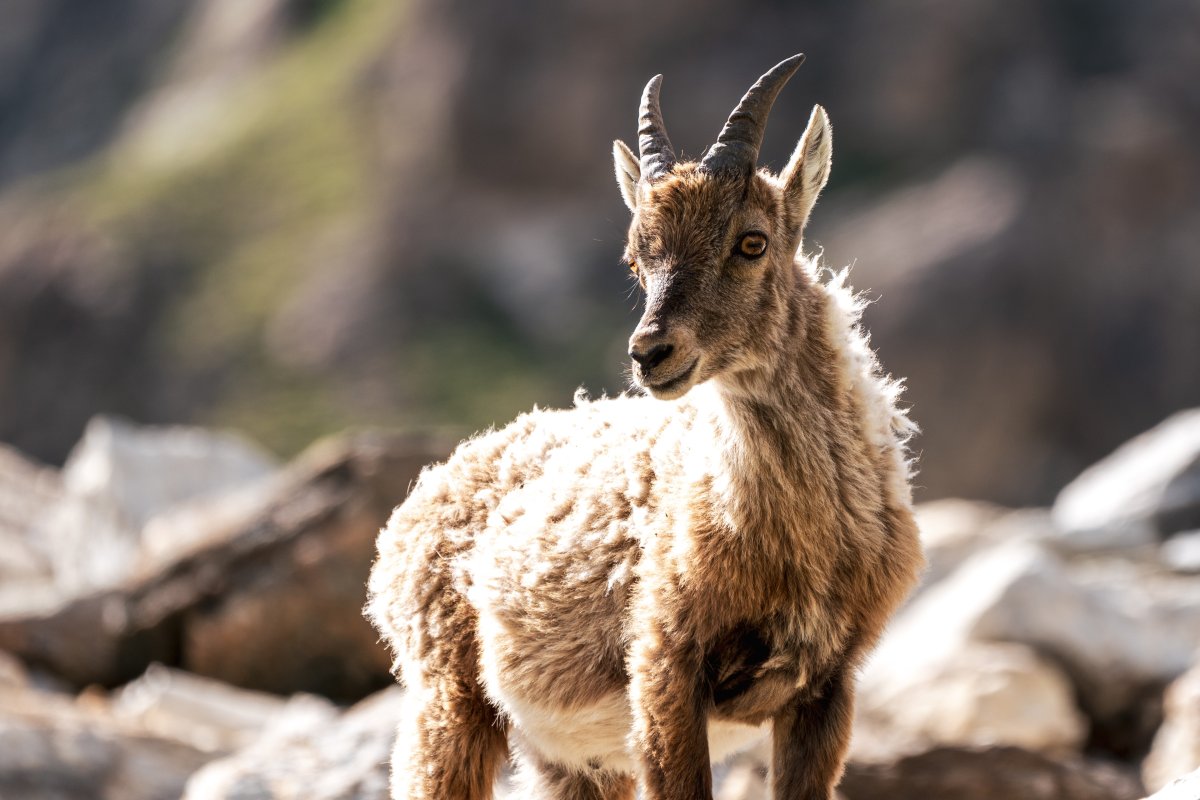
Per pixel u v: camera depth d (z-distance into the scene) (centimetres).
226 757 4375
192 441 7844
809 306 2561
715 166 2483
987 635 5241
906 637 5572
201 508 6706
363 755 3672
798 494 2423
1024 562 5438
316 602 5456
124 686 5666
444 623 2752
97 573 7119
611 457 2612
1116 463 8619
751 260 2450
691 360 2394
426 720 2769
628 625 2492
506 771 3541
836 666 2461
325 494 5634
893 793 4309
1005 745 4369
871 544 2461
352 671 5484
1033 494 19962
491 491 2761
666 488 2492
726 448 2422
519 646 2627
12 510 8356
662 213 2477
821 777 2461
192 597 5581
